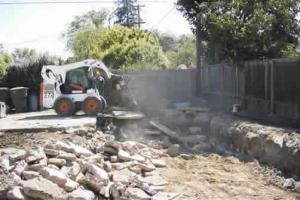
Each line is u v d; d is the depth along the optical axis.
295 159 10.54
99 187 9.16
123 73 25.48
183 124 17.95
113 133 15.88
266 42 16.58
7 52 35.75
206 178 10.79
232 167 11.90
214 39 17.22
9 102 24.41
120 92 20.52
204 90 22.84
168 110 19.06
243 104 17.44
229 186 10.12
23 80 27.77
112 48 35.97
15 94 24.16
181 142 15.40
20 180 8.80
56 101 19.94
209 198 9.25
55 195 8.26
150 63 34.91
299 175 10.34
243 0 16.62
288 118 13.71
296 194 9.47
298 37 17.27
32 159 9.67
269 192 9.65
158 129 16.55
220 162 12.55
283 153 11.08
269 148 11.77
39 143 12.85
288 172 10.79
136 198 8.95
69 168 9.71
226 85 19.50
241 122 14.23
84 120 17.58
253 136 12.67
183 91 25.03
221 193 9.60
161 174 11.06
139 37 38.97
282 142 11.23
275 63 14.50
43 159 9.87
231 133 14.16
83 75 20.31
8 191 8.30
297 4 16.73
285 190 9.80
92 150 12.59
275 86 14.54
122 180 9.84
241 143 13.37
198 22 18.20
